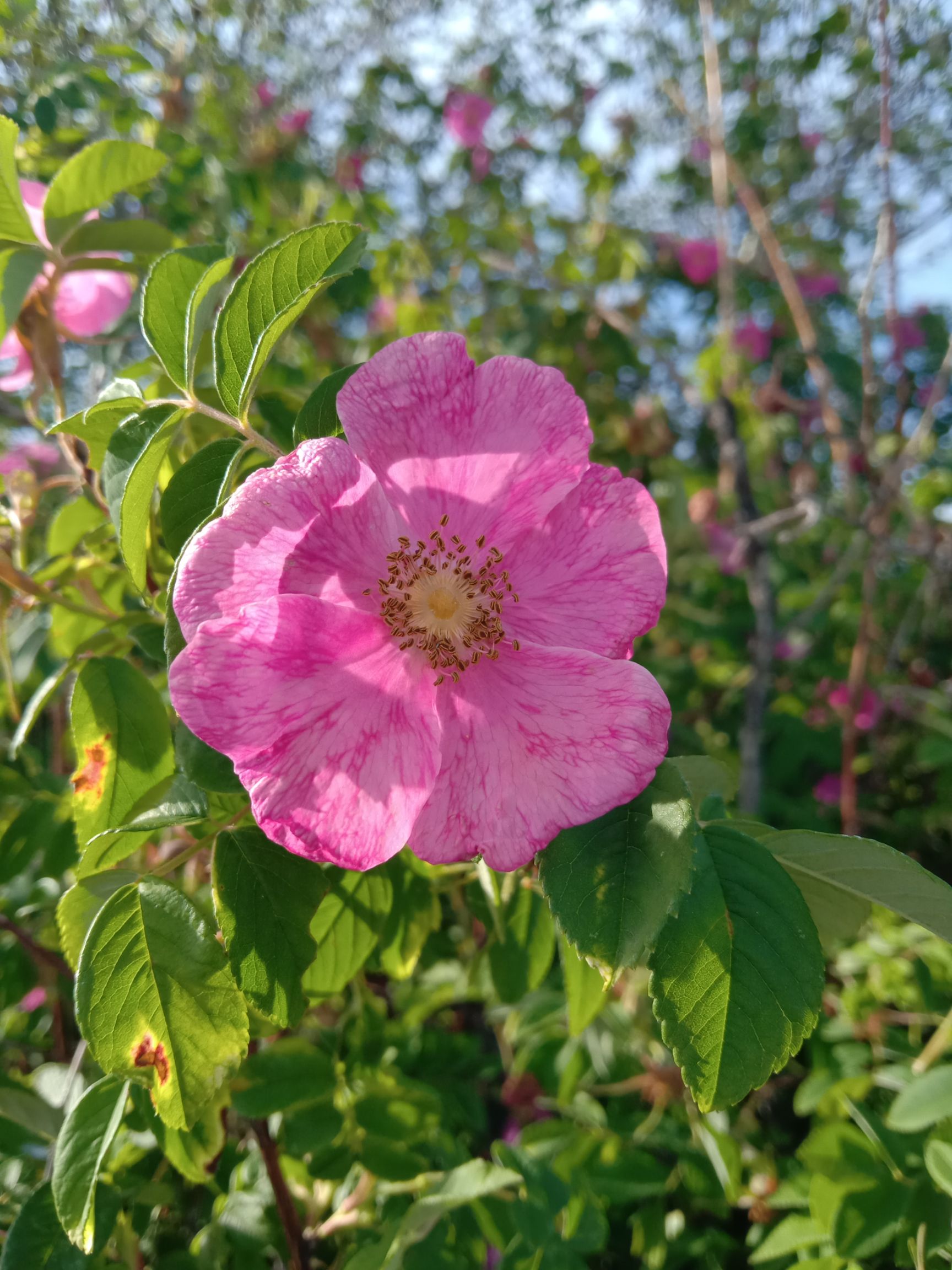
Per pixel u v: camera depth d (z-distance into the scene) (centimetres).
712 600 52
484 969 22
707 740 43
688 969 11
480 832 12
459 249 49
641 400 50
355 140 59
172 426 13
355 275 40
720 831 12
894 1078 21
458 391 13
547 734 12
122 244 19
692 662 47
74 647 21
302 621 12
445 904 28
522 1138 22
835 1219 17
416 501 13
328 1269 19
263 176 43
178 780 14
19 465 29
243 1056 12
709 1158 22
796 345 66
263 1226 18
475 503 13
